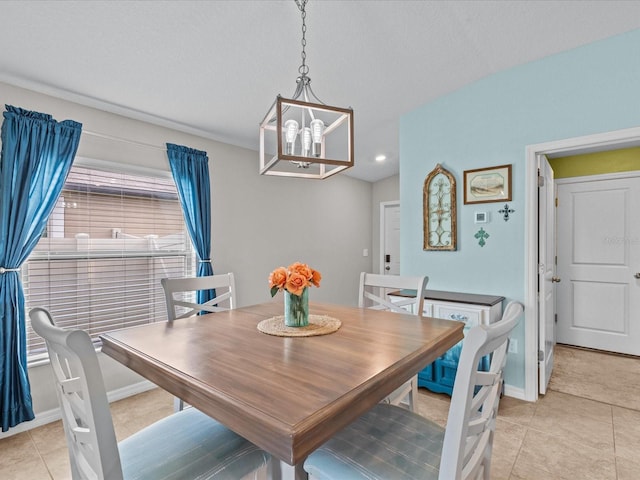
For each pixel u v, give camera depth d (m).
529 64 2.65
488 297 2.74
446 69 2.70
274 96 2.75
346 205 5.20
